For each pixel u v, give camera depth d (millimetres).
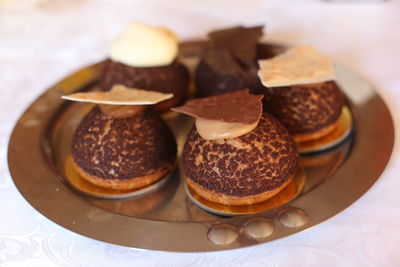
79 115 413
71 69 476
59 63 488
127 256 273
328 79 338
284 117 352
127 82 398
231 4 567
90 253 277
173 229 277
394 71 416
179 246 266
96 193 333
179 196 330
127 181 331
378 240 268
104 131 329
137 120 334
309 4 543
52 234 290
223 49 392
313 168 341
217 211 306
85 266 270
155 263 268
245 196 302
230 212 303
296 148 323
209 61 400
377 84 401
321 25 500
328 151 354
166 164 344
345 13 517
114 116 331
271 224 270
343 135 359
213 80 395
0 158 360
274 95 354
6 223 300
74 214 292
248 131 296
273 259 264
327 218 275
